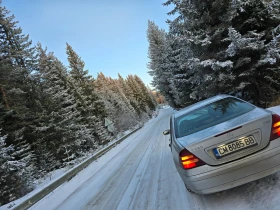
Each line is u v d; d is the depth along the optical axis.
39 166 14.06
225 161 2.92
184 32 10.91
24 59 17.08
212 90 11.21
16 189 8.66
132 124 39.28
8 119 14.05
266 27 10.36
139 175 6.07
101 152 12.97
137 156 9.10
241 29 10.60
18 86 15.44
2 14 16.55
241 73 9.86
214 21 10.80
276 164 2.87
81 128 19.28
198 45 10.93
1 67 13.84
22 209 5.48
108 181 6.38
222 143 2.97
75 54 30.70
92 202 4.93
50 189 6.91
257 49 9.42
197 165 2.99
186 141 3.33
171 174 5.31
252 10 9.91
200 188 3.00
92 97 29.25
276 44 9.16
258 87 10.42
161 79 35.12
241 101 4.04
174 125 4.22
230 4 9.91
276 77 10.50
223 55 10.43
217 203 3.31
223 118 3.67
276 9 9.65
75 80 29.17
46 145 15.38
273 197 2.92
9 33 16.84
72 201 5.40
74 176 8.48
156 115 66.31
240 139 2.95
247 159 2.88
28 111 15.02
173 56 20.44
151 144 11.30
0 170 8.42
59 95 17.94
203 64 10.23
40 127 14.76
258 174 2.88
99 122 25.55
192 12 10.55
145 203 4.08
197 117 4.03
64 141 16.03
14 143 13.52
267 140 2.92
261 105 11.03
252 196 3.17
